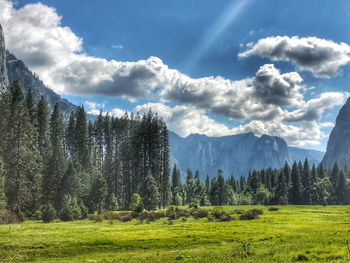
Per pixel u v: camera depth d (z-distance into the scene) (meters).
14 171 65.38
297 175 159.62
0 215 50.62
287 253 19.69
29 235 33.22
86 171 97.38
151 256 24.23
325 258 16.88
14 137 68.25
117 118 122.25
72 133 111.06
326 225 41.19
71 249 27.59
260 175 194.00
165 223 51.94
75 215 61.00
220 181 145.25
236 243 28.61
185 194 160.38
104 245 29.14
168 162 115.06
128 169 112.25
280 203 145.75
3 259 24.42
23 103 78.44
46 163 78.94
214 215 60.41
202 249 26.36
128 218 58.81
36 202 68.38
